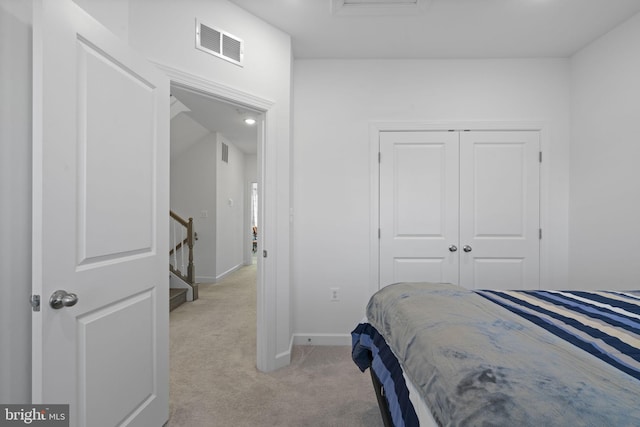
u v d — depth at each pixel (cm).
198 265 505
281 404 176
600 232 229
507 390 62
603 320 105
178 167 509
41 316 100
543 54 257
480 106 264
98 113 121
